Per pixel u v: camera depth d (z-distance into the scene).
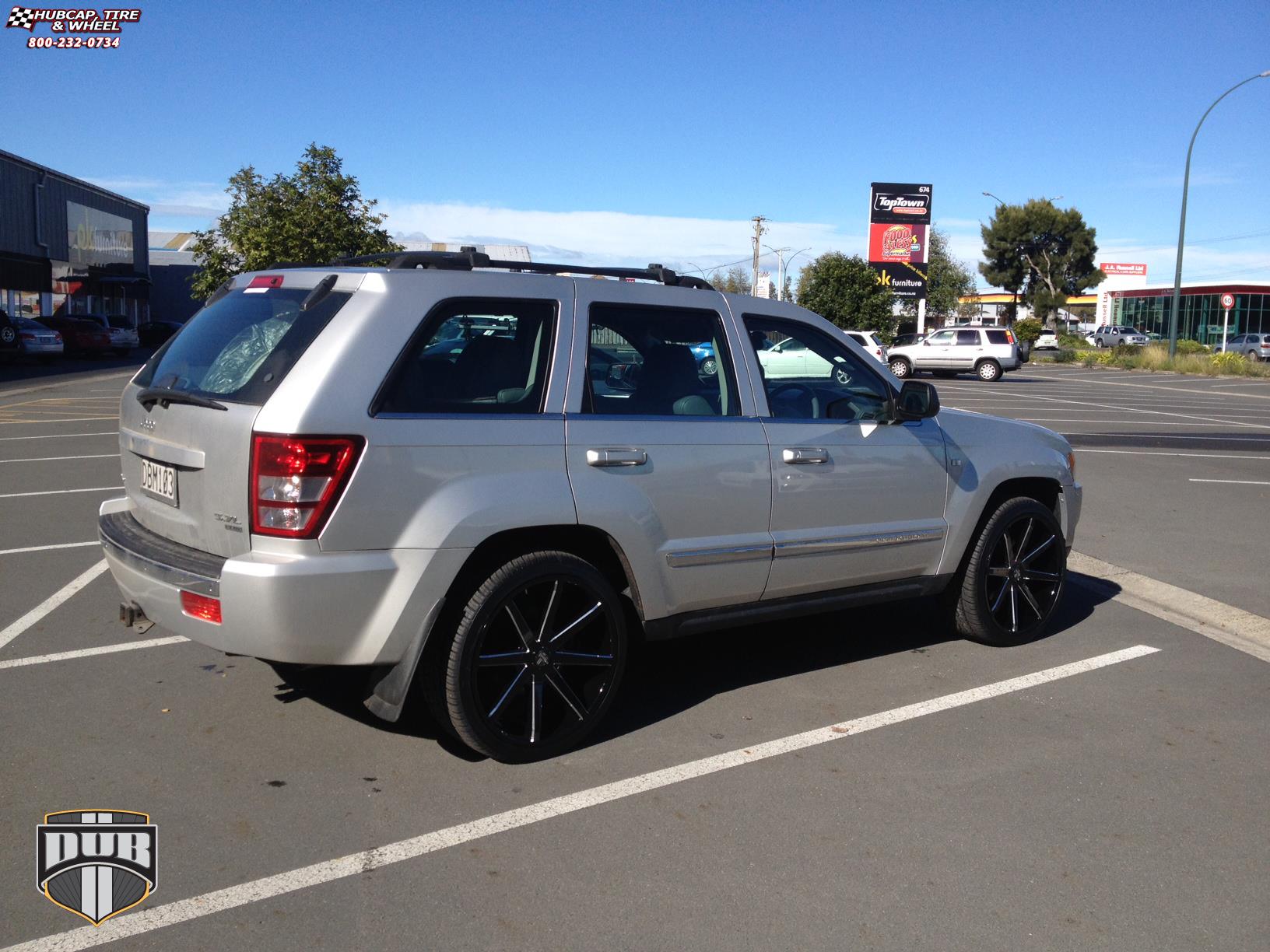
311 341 3.69
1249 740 4.45
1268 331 68.25
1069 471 5.93
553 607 4.07
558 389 4.11
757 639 5.80
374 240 21.75
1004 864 3.40
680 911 3.10
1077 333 79.38
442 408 3.82
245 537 3.62
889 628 6.05
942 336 37.53
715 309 4.66
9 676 4.93
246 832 3.51
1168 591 6.83
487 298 4.01
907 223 53.56
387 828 3.56
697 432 4.42
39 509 8.98
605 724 4.52
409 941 2.93
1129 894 3.23
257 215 21.23
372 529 3.63
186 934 2.94
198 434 3.78
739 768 4.09
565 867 3.33
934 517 5.27
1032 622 5.80
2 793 3.76
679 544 4.37
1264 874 3.37
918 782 3.99
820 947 2.93
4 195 39.22
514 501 3.88
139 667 5.07
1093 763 4.20
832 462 4.82
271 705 4.62
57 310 44.06
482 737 3.95
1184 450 15.02
